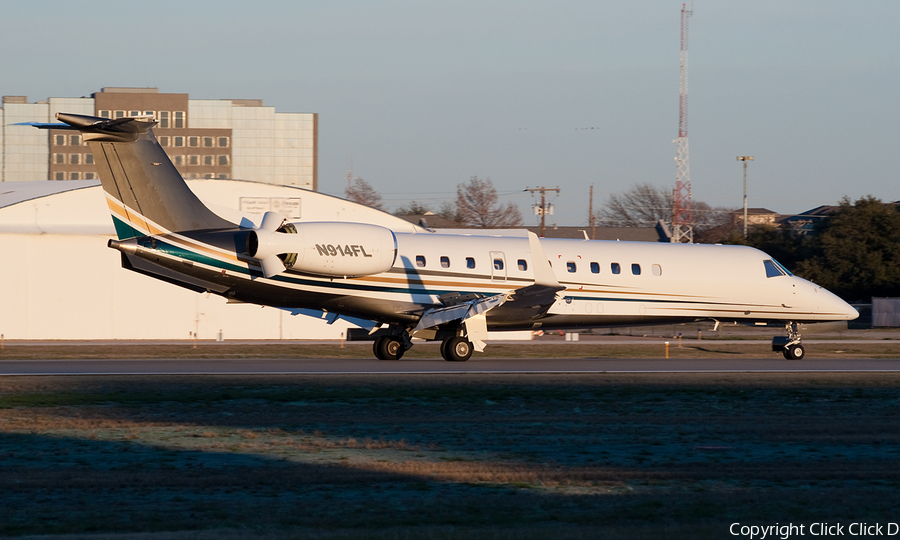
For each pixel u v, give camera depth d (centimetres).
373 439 5172
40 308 12875
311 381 7650
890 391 7550
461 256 9819
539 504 3750
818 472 4481
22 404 6241
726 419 6066
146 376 7875
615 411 6347
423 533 3138
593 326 10600
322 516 3516
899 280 19638
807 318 11038
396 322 9694
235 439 5106
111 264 13088
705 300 10781
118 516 3481
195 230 8794
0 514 3497
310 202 14200
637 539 3122
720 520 3553
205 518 3466
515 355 10825
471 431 5491
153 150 8575
